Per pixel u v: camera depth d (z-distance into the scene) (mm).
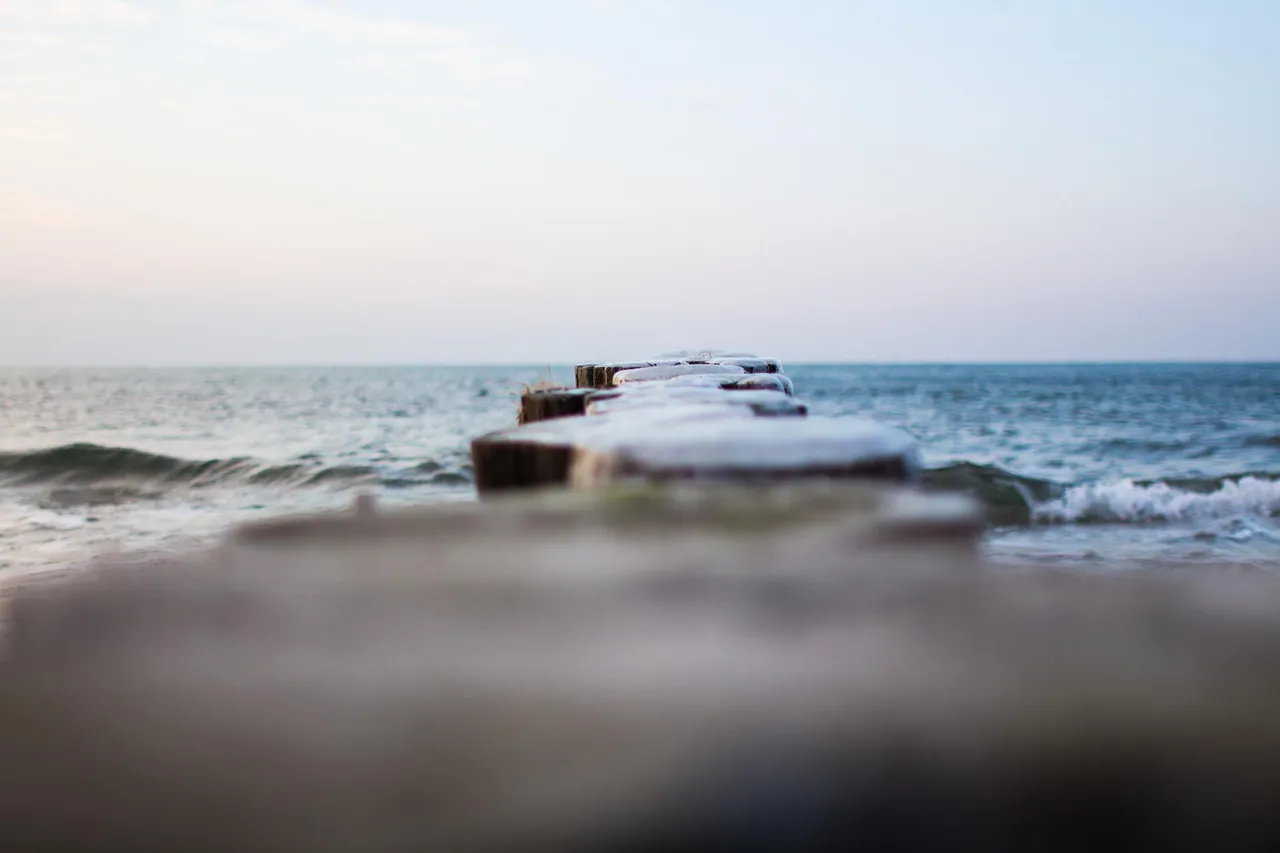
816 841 663
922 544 1428
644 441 2281
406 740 687
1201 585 909
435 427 36156
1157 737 665
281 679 732
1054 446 26453
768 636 802
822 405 48344
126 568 1149
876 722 691
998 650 747
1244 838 659
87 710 712
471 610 914
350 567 1130
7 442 29531
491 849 650
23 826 682
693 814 652
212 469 21203
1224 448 25266
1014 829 657
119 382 114688
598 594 959
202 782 675
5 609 921
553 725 691
